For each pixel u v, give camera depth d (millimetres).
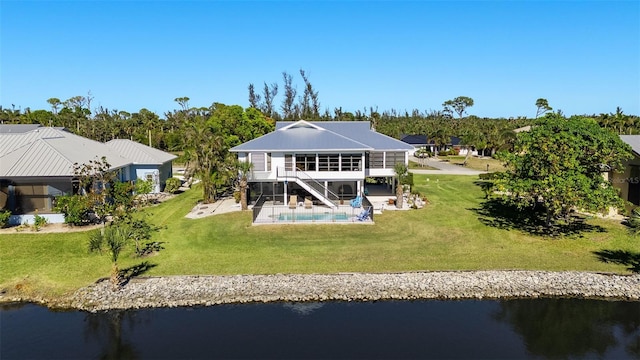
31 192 32500
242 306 20156
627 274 22750
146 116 119375
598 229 29844
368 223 31969
